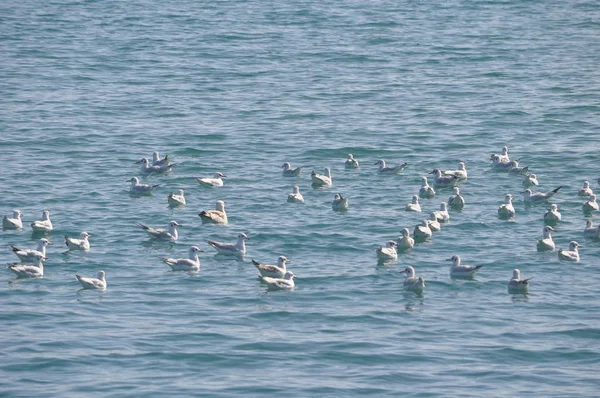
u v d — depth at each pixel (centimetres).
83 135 9106
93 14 15525
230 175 8000
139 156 8512
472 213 7019
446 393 4353
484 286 5628
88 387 4366
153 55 12712
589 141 9025
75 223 6725
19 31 14062
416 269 5888
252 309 5259
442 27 14688
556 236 6519
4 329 4947
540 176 7988
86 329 4966
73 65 12062
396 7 16375
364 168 8231
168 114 9944
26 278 5688
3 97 10450
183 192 7388
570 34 14200
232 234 6512
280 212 7006
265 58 12625
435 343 4872
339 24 14875
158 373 4512
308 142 8988
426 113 10062
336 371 4569
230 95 10769
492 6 16500
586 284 5681
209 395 4312
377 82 11406
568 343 4888
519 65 12281
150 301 5356
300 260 6041
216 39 13738
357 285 5622
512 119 9806
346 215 6931
